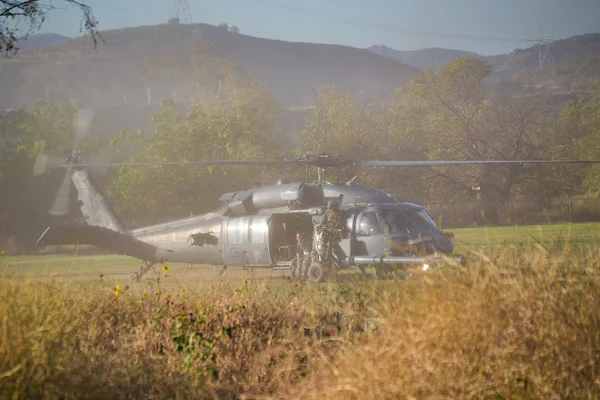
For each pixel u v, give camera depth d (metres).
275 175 104.44
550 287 13.27
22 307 15.67
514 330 12.21
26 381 13.53
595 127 132.62
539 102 128.62
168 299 21.89
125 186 98.75
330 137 135.12
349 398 12.02
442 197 115.19
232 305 20.62
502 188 112.50
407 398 11.49
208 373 15.96
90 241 48.50
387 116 164.12
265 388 14.73
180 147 102.12
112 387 14.73
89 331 17.59
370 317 16.88
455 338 12.18
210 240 43.41
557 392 11.52
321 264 36.72
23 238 101.06
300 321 19.39
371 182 112.00
